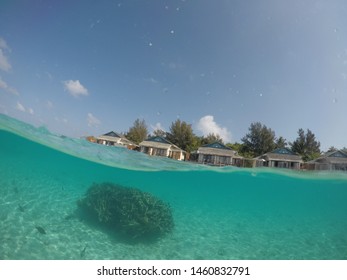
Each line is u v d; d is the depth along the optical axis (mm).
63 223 10297
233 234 15562
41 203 13281
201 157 28688
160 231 9828
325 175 21812
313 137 36344
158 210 9648
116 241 9320
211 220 21984
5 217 9953
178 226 13875
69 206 13367
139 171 23172
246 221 25844
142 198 9477
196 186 30453
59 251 8172
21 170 29219
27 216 10719
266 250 12453
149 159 19781
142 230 9047
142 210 9148
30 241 8367
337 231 22500
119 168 22781
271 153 28062
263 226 22062
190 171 21984
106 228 9875
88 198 10117
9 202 12328
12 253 7398
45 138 18250
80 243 8875
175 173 23234
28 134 18078
